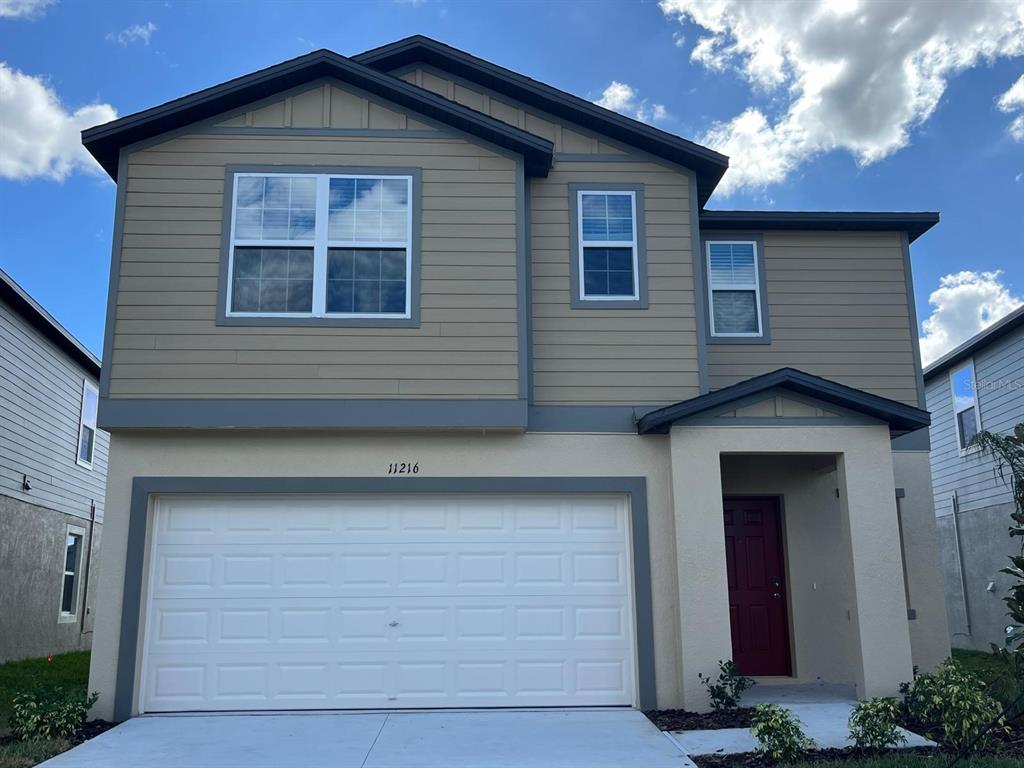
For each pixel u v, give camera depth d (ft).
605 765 25.05
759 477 38.93
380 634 32.86
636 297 35.88
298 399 32.65
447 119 34.86
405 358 33.19
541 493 33.94
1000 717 25.76
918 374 41.42
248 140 34.55
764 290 41.86
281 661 32.48
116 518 32.42
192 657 32.27
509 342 33.53
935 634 38.86
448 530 33.71
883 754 25.66
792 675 37.68
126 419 32.19
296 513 33.40
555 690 32.83
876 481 33.01
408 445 33.63
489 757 25.91
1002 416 55.47
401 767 24.93
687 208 36.88
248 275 33.50
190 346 32.81
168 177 34.09
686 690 31.60
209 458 33.04
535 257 36.06
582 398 34.76
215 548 33.01
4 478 49.19
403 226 34.24
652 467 34.12
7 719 30.60
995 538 56.44
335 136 34.73
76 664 50.29
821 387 33.01
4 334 49.11
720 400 32.81
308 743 27.50
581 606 33.45
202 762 25.40
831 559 36.78
